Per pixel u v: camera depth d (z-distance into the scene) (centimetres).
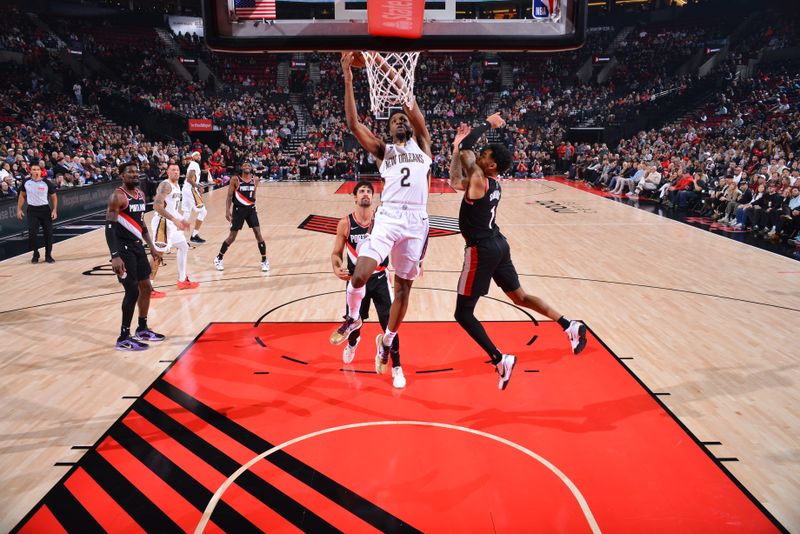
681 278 859
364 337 613
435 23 259
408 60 363
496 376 511
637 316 684
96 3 3166
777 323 658
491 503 334
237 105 2967
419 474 363
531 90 3322
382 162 397
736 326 648
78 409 457
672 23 3462
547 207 1630
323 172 2508
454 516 323
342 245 516
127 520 323
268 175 2517
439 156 2577
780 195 1158
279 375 518
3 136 1880
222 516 325
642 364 541
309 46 259
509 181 2408
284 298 761
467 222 417
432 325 643
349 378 511
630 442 403
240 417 441
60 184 1505
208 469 372
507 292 439
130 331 637
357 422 431
